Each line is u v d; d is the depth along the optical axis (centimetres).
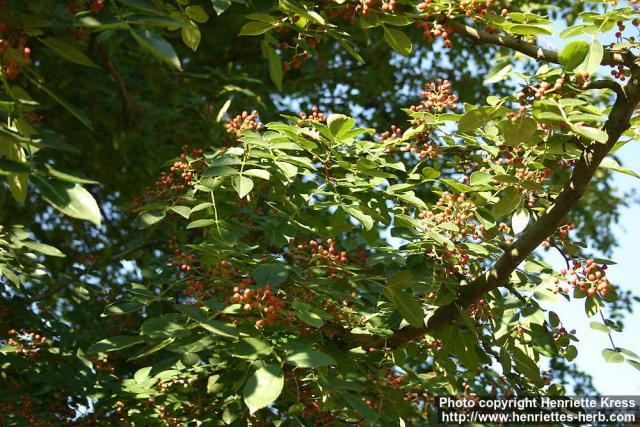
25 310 501
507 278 374
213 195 358
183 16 375
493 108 286
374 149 429
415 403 510
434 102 402
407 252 388
